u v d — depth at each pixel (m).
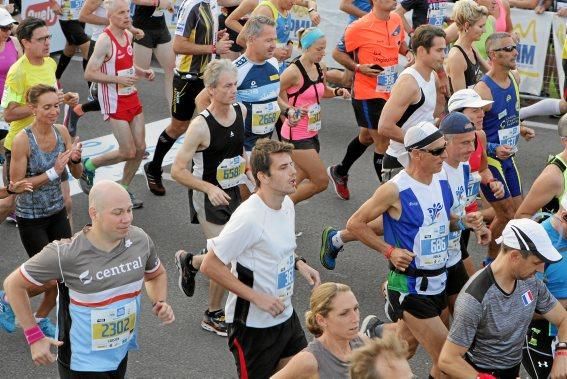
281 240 5.96
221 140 7.68
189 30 10.73
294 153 9.34
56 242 5.66
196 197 7.91
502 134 8.83
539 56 14.31
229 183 7.89
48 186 7.71
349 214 10.49
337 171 10.80
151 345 7.66
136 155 10.38
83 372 5.74
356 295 8.59
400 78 8.65
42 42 8.89
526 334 6.06
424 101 8.63
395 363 4.12
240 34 11.13
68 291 5.66
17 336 7.71
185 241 9.71
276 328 6.09
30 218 7.73
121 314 5.74
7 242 9.59
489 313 5.53
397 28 10.70
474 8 9.57
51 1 14.60
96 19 12.93
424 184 6.38
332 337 5.09
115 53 10.09
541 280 5.86
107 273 5.63
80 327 5.69
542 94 14.45
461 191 6.75
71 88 15.18
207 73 7.59
